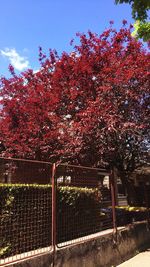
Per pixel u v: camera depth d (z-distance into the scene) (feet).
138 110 39.93
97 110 37.35
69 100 41.86
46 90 45.27
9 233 22.86
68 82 42.42
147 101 40.22
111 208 35.09
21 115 44.32
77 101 41.42
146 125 39.42
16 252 23.06
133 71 39.09
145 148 42.98
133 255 37.01
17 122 44.65
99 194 33.68
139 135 39.60
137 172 53.06
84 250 28.25
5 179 23.82
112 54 42.22
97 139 37.83
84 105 40.88
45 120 41.50
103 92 38.88
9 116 44.96
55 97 41.75
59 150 38.96
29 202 24.76
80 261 27.45
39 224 25.21
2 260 21.12
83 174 31.81
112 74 40.14
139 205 47.26
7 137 44.01
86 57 42.29
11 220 23.17
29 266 22.06
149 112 40.09
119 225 37.73
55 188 26.99
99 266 29.96
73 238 28.63
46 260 23.75
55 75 43.16
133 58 41.09
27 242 24.00
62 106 42.11
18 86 48.42
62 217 27.66
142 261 34.40
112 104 38.22
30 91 46.29
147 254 37.81
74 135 38.29
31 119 42.11
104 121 37.19
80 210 30.25
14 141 42.70
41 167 26.58
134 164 46.01
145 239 42.04
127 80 38.52
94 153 38.83
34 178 25.88
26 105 44.21
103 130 37.22
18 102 45.91
